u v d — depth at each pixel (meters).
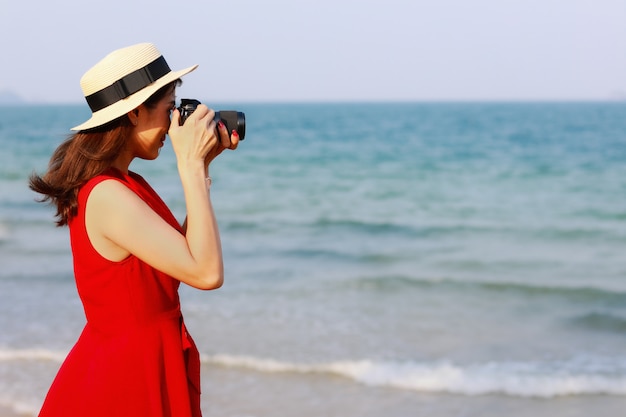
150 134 1.92
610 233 13.27
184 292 8.64
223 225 14.20
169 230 1.79
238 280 9.37
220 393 5.62
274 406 5.39
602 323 7.54
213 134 1.83
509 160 27.39
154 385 1.86
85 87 1.89
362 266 10.41
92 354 1.89
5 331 7.06
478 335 7.09
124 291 1.84
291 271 9.98
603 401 5.48
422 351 6.58
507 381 5.84
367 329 7.21
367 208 16.80
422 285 9.13
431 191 19.52
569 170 23.42
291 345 6.68
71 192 1.85
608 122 64.75
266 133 51.22
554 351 6.63
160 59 1.92
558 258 11.17
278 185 21.00
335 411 5.31
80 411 1.86
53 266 10.23
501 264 10.72
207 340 6.80
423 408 5.38
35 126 66.31
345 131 53.28
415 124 64.81
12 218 14.89
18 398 5.46
